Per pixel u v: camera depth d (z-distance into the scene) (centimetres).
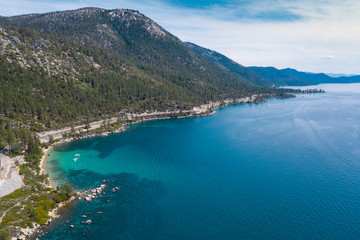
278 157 16212
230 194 11569
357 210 10188
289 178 13088
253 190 11912
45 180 12112
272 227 9250
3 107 18225
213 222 9544
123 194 11581
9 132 14800
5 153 14275
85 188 12069
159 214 10019
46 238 8456
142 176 13600
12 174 11781
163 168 14662
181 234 8881
